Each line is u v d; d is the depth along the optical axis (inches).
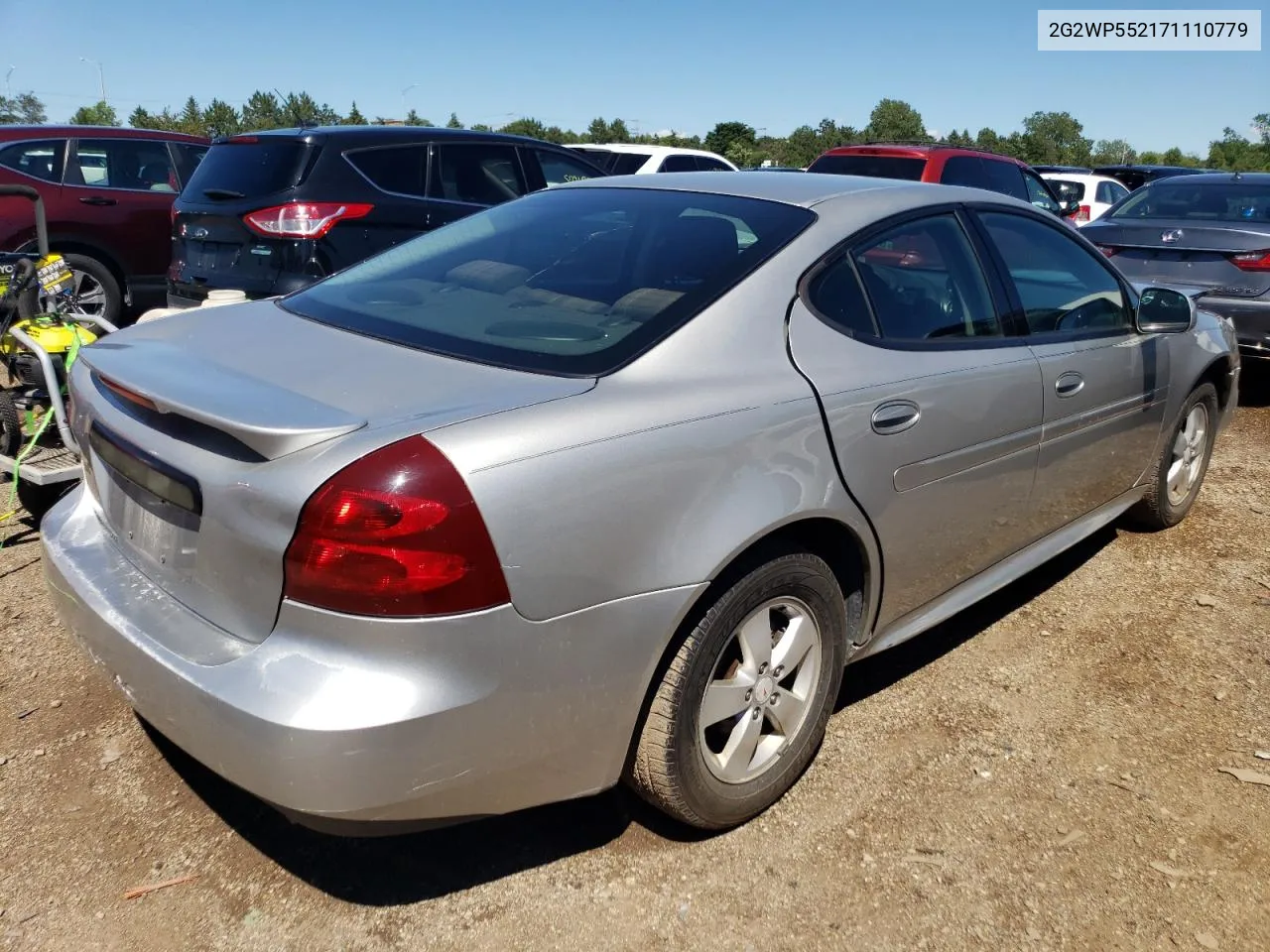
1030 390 125.4
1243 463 225.1
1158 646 141.2
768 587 95.9
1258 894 94.5
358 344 96.9
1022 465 127.8
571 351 92.1
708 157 456.8
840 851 99.3
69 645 133.0
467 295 107.0
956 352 116.8
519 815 104.0
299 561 74.2
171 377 87.0
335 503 72.9
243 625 79.6
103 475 97.9
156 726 84.0
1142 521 179.8
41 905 90.4
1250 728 121.3
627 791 107.3
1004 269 129.3
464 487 74.8
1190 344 167.6
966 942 88.5
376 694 73.8
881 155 374.6
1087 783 110.3
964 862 98.0
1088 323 143.5
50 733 114.3
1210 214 292.0
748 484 90.7
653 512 84.0
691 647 90.2
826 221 110.0
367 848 98.7
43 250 180.7
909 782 109.9
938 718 122.3
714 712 95.3
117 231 317.4
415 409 80.3
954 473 115.3
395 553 72.9
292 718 72.9
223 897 91.9
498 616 76.5
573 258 110.7
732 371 94.4
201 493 80.4
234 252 250.8
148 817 101.7
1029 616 149.8
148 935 87.6
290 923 89.2
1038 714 123.6
